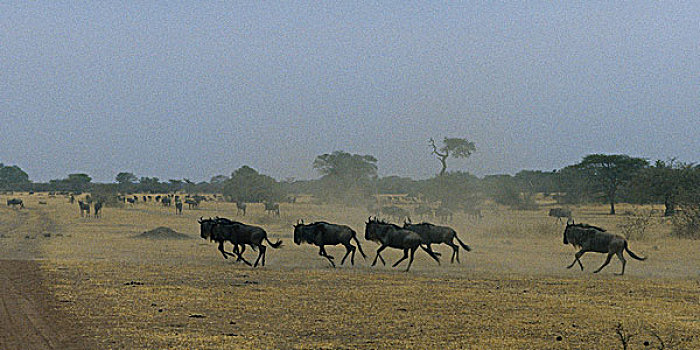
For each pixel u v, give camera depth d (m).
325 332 14.42
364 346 13.15
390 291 20.42
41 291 19.59
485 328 14.95
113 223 63.25
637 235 45.50
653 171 79.88
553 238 47.03
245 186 134.62
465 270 27.23
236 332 14.33
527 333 14.46
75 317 15.70
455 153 100.06
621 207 113.88
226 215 84.00
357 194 130.75
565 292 20.73
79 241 41.06
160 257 31.38
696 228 47.03
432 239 29.48
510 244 42.19
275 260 31.20
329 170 134.62
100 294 19.16
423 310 17.14
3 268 25.20
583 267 28.70
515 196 108.88
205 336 13.83
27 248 35.56
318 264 29.44
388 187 199.62
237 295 19.36
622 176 99.56
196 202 104.81
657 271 27.22
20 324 14.85
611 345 13.39
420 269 27.62
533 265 29.52
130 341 13.30
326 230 28.27
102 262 27.98
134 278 22.81
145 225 60.78
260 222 68.62
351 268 27.55
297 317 16.09
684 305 18.41
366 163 135.00
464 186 98.25
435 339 13.83
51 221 65.81
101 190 123.69
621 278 24.58
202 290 20.22
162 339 13.48
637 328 15.05
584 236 26.83
